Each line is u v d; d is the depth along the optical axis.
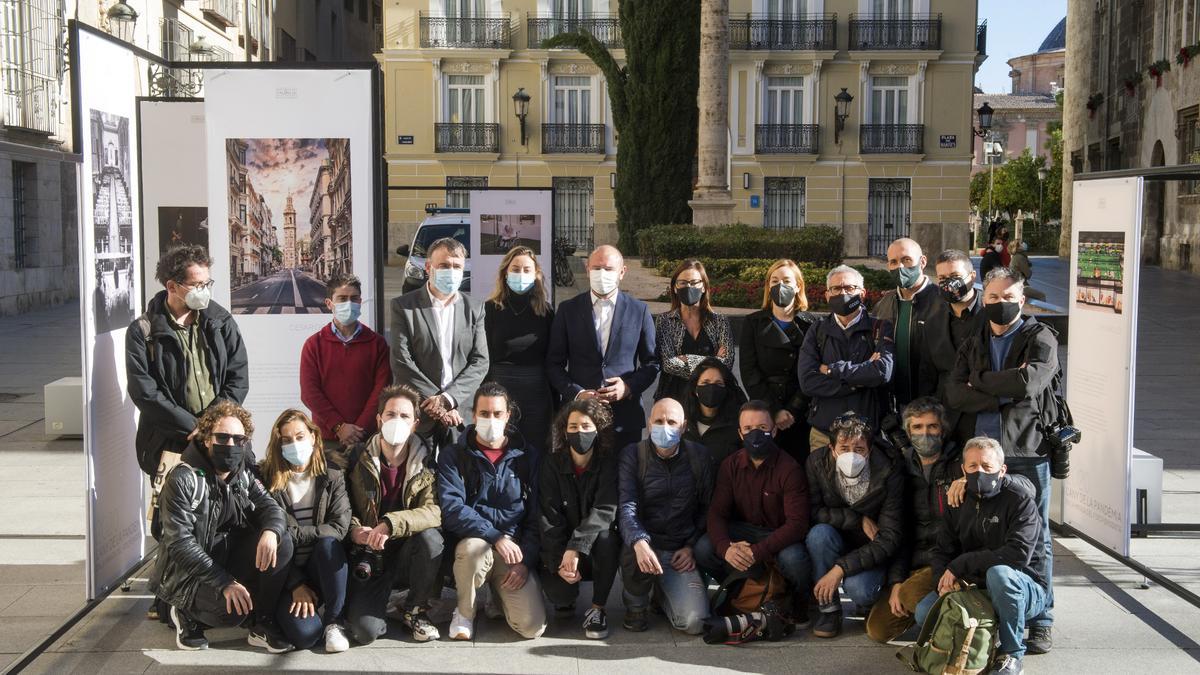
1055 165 56.53
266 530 4.96
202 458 4.98
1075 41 40.00
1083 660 4.95
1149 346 16.16
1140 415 10.80
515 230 9.52
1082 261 6.50
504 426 5.41
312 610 5.05
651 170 27.61
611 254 6.18
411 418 5.21
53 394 9.51
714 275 18.39
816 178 33.56
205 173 7.00
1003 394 5.11
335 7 42.62
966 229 33.69
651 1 27.03
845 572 5.19
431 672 4.81
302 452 5.08
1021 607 4.67
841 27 33.19
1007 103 76.44
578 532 5.27
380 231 6.74
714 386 5.81
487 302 6.36
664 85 27.31
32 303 20.58
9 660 4.90
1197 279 26.97
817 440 5.84
